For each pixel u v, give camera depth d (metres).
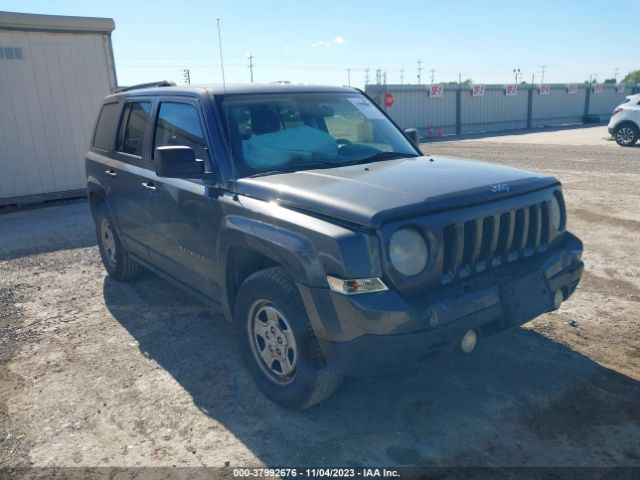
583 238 7.12
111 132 5.47
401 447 3.05
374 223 2.75
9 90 10.27
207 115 3.88
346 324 2.80
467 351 3.03
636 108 19.30
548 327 4.45
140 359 4.20
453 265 3.00
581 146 20.45
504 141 24.78
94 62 11.02
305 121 4.15
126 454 3.09
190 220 4.00
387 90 28.69
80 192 11.16
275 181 3.43
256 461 2.98
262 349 3.53
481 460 2.91
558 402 3.40
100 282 6.03
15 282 6.13
